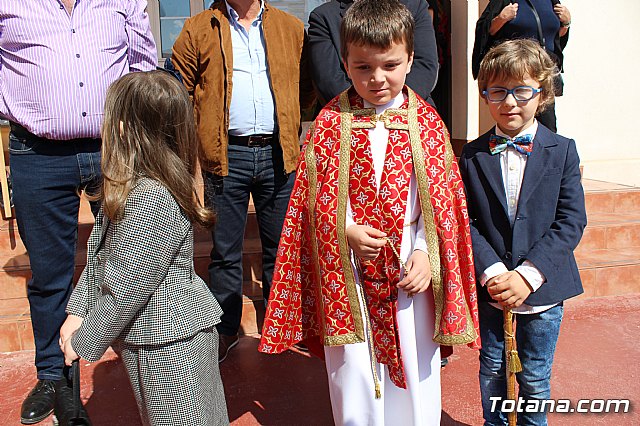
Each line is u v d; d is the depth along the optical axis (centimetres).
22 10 262
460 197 230
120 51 282
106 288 193
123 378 332
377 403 231
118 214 192
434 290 225
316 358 355
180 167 201
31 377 335
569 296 228
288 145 322
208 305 212
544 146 230
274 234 343
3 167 418
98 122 274
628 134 598
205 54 317
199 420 202
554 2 411
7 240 422
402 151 221
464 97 580
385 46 205
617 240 474
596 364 335
